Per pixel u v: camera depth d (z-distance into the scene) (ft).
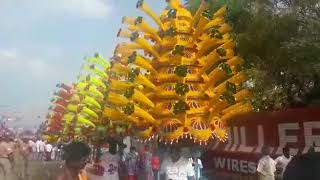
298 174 15.15
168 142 42.09
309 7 42.65
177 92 41.78
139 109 43.24
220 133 44.39
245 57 44.57
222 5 46.80
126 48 44.96
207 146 52.49
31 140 106.83
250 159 48.06
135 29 44.16
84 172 19.07
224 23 44.01
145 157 56.39
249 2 45.85
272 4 43.83
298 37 42.09
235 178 50.44
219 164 52.95
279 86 47.98
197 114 43.14
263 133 46.68
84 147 19.01
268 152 42.45
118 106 45.39
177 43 43.65
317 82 45.96
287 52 41.39
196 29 44.04
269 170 41.50
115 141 51.88
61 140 110.32
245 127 48.75
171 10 44.42
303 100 48.14
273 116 45.62
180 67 41.93
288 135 44.16
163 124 42.80
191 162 42.22
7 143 56.85
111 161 46.50
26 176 62.44
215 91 44.16
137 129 47.80
